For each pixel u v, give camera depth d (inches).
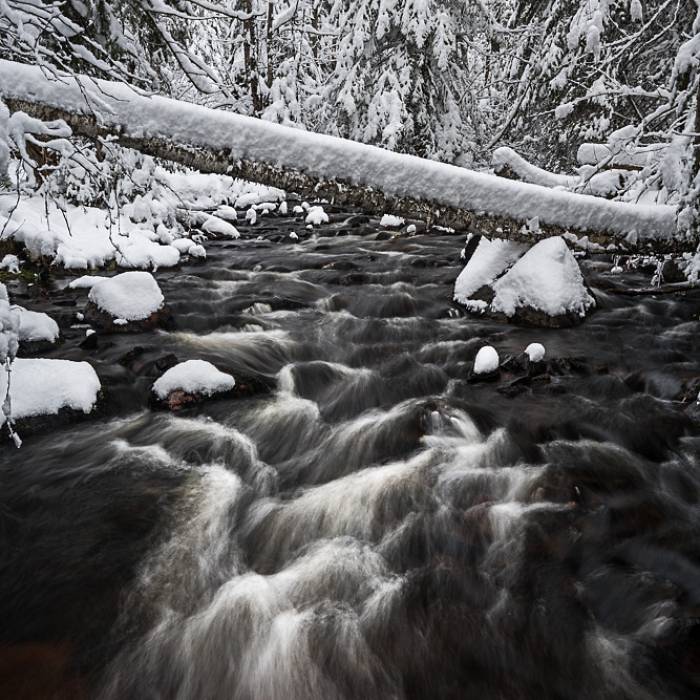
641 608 99.4
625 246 207.8
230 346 225.5
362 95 554.6
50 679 87.0
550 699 84.7
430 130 559.2
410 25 496.1
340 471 146.8
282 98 580.1
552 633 95.7
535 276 241.9
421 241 436.1
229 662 91.7
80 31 154.9
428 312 269.0
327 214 572.4
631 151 240.5
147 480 138.4
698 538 117.6
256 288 315.6
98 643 93.8
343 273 344.8
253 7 567.8
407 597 104.6
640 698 83.8
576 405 173.6
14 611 100.1
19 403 149.8
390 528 123.8
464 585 107.0
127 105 167.8
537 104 450.6
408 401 183.3
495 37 587.5
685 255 231.0
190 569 111.0
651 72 374.3
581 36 361.7
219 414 169.0
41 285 283.6
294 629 97.7
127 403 171.3
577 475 138.3
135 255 335.0
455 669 90.1
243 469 146.9
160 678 88.6
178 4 362.0
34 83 160.1
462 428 161.2
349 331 253.1
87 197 350.3
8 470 138.0
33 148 257.4
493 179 192.9
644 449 151.2
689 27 319.0
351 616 100.6
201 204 582.6
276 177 182.4
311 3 620.4
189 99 486.0
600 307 259.1
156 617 99.3
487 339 227.1
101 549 115.1
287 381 197.3
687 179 205.0
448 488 135.7
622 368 198.8
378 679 88.6
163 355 200.2
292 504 133.3
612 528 120.4
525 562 111.8
